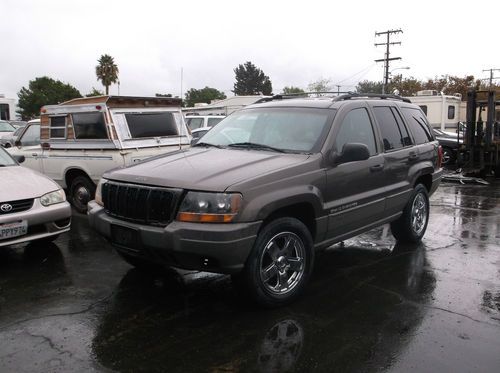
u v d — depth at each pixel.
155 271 5.11
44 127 8.23
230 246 3.68
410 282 4.86
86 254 5.73
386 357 3.39
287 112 5.12
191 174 3.98
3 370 3.19
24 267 5.26
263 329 3.79
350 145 4.52
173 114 8.34
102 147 7.46
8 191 5.46
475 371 3.21
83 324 3.87
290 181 4.12
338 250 6.00
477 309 4.21
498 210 8.74
